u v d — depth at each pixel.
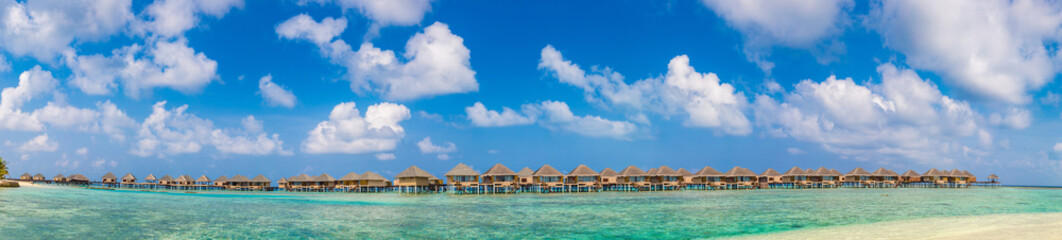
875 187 111.00
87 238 25.11
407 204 51.44
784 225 30.61
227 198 62.38
